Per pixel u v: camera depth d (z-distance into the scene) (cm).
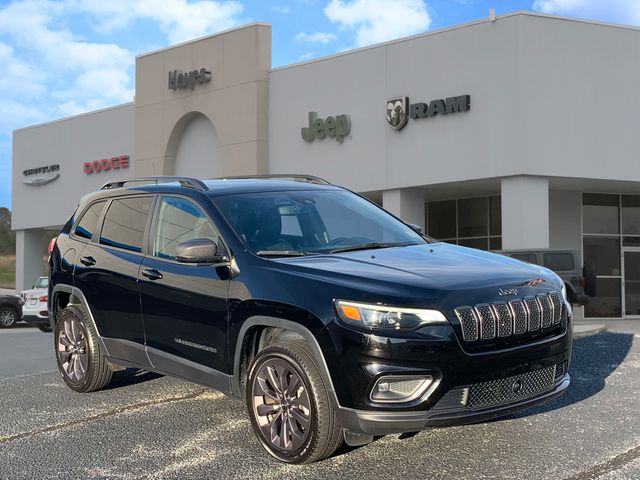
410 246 540
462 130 1864
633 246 2178
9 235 8825
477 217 2234
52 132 3216
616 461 442
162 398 645
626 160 1859
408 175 1977
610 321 1945
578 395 624
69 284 668
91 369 650
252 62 2348
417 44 1953
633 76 1867
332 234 552
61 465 467
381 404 411
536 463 442
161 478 437
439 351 409
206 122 2588
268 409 465
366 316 416
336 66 2147
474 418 417
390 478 423
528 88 1770
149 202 610
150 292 566
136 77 2792
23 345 1265
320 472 437
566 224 2122
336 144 2148
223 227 525
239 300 483
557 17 1795
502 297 438
